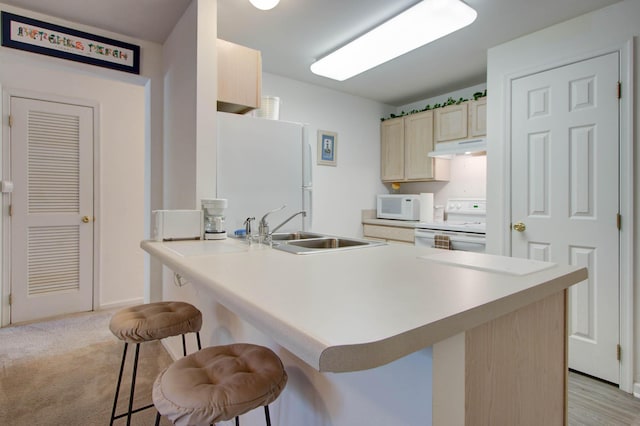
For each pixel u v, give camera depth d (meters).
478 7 2.15
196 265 1.12
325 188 3.78
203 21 2.02
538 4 2.11
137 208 3.59
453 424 0.72
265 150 2.26
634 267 2.04
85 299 3.33
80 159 3.27
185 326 1.39
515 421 0.91
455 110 3.45
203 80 2.02
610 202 2.13
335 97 3.82
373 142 4.20
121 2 2.09
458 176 3.82
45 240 3.12
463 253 1.41
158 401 0.83
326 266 1.12
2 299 2.93
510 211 2.59
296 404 1.11
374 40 2.46
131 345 2.60
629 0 2.04
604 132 2.15
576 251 2.27
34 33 2.18
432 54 2.85
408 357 0.73
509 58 2.60
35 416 1.75
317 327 0.57
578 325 2.27
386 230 3.82
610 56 2.12
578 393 2.03
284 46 2.73
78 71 2.41
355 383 0.87
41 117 3.06
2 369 2.23
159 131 2.66
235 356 1.03
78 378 2.13
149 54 2.61
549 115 2.38
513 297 0.79
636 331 2.04
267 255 1.34
